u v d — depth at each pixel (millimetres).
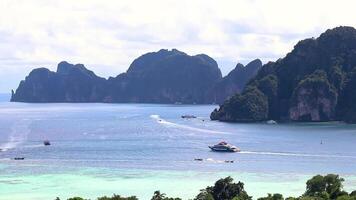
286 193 137500
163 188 144625
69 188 146125
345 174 164375
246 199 114000
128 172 169375
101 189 144375
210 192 117250
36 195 138250
